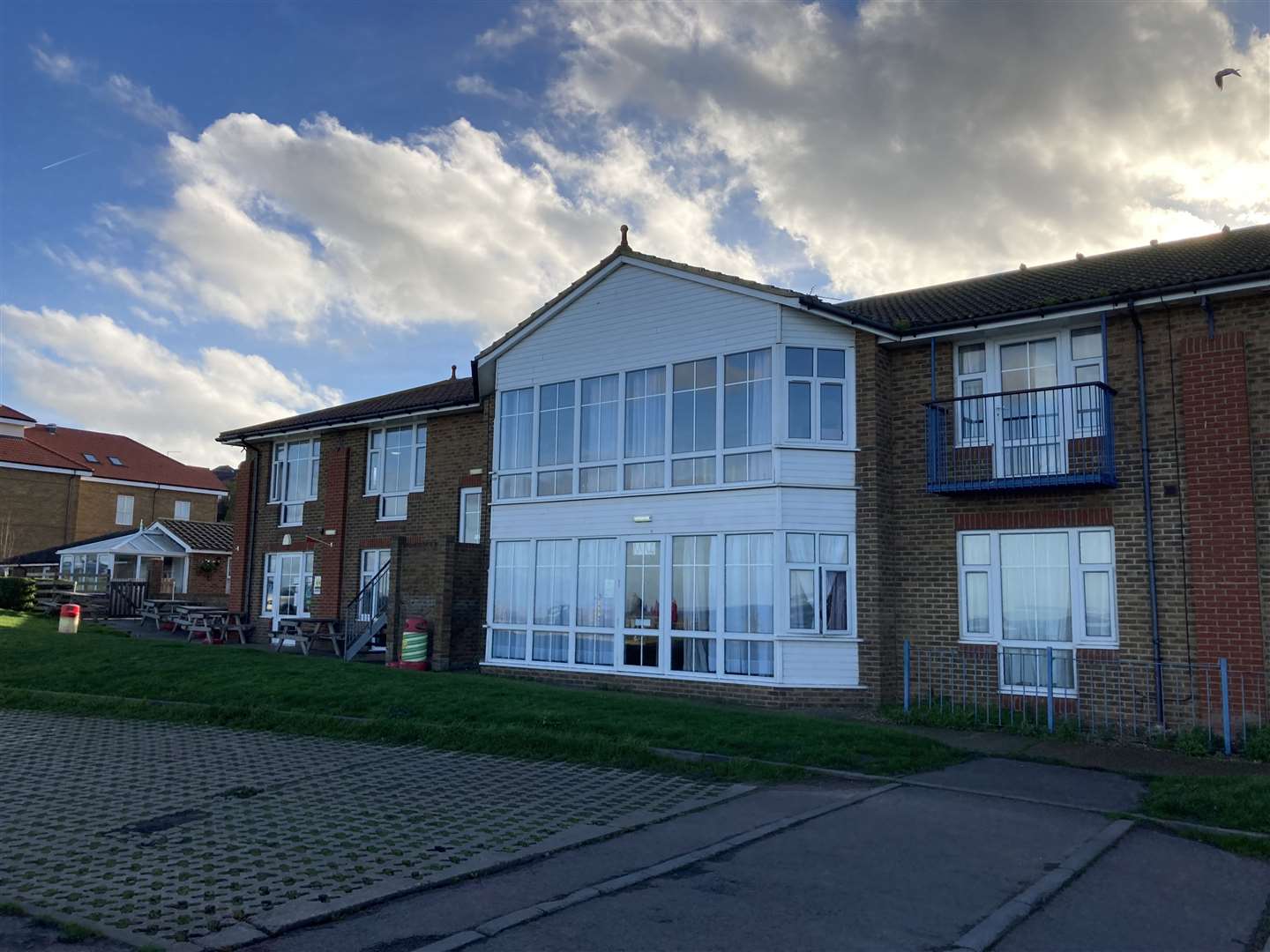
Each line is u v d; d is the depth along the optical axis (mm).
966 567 14672
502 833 7379
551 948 5113
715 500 15945
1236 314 12703
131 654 17484
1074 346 14055
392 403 24016
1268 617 12008
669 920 5547
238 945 5066
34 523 47781
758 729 11250
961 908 5805
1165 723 12508
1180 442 12922
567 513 17766
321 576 23672
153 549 36688
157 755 10484
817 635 14938
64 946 5035
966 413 14812
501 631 18375
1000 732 12656
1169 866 6781
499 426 19078
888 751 10508
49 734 11703
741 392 15938
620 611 16781
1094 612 13492
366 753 10625
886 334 15180
